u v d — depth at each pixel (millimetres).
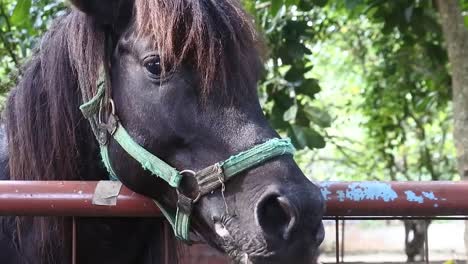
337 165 8430
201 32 1603
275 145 1537
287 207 1425
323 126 4070
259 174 1520
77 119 1934
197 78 1624
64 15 2072
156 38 1626
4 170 2145
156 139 1659
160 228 1979
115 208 1642
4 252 2025
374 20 4137
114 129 1750
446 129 6617
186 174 1624
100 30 1792
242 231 1510
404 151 6723
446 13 3586
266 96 4059
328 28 5688
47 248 1941
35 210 1575
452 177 6527
